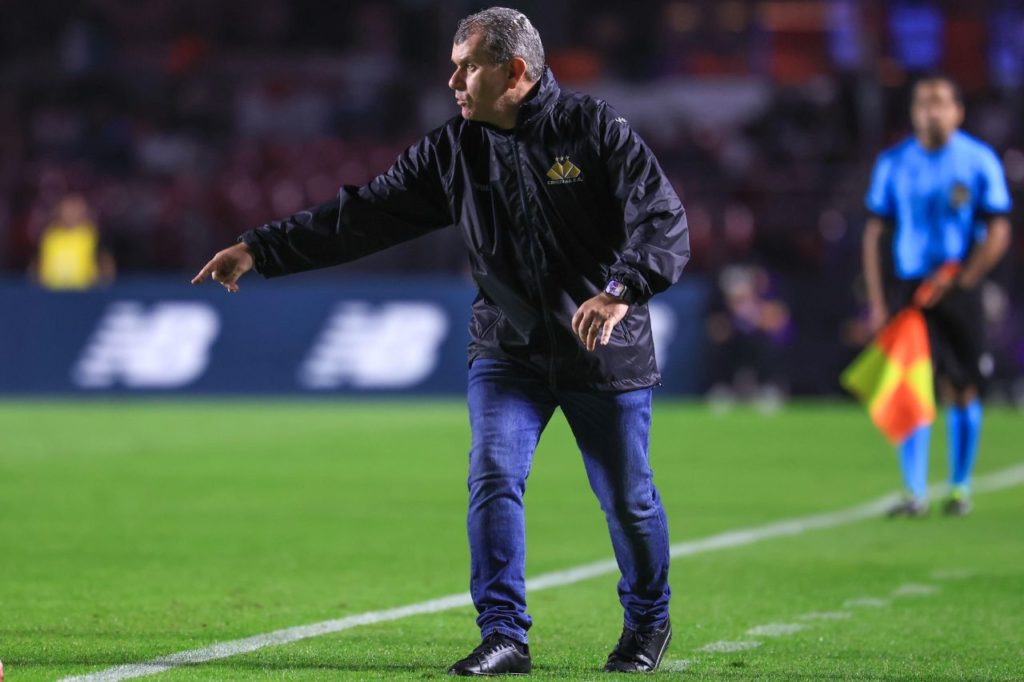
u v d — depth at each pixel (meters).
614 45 96.38
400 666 16.12
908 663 16.77
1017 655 17.33
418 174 15.63
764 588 22.67
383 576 23.77
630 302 14.36
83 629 18.66
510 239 15.24
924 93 31.59
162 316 68.38
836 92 83.06
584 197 14.96
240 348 67.75
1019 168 71.88
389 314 67.06
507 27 14.80
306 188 81.94
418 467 41.34
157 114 93.44
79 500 33.97
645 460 15.62
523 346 15.44
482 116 14.99
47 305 69.06
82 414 59.00
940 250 31.50
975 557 25.91
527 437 15.55
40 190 82.19
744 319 65.44
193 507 32.88
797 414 59.84
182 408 62.12
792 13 93.25
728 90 90.50
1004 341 64.94
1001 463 42.75
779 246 75.69
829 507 33.28
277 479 38.44
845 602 21.39
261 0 101.38
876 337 32.00
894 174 31.95
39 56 98.56
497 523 15.39
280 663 16.30
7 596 21.48
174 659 16.52
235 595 21.73
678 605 21.16
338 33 100.75
